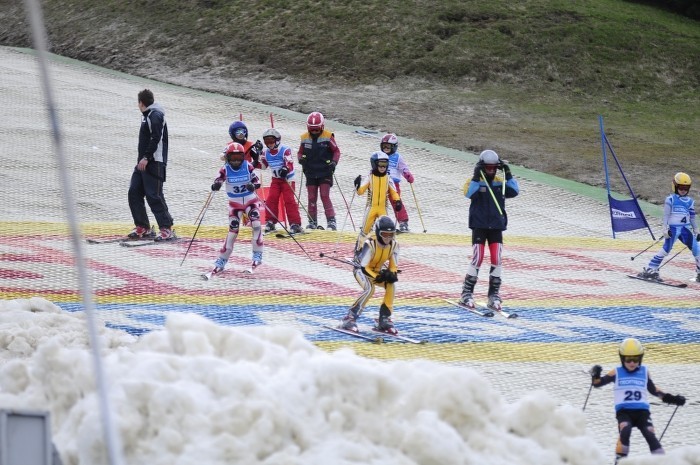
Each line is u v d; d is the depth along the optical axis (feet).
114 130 181.06
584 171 185.06
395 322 91.56
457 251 125.49
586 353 87.76
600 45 260.42
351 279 106.63
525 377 79.36
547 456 48.26
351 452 44.78
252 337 51.98
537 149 198.08
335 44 252.21
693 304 112.37
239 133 121.90
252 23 262.06
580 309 104.47
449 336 88.48
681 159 199.52
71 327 70.13
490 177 97.04
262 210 124.16
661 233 154.71
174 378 46.57
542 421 49.83
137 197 114.52
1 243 109.50
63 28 266.36
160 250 111.45
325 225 138.51
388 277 85.61
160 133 112.68
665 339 95.81
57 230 118.52
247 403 44.73
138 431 43.19
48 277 96.68
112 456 31.48
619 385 62.85
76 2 280.92
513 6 272.51
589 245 140.36
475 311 97.60
